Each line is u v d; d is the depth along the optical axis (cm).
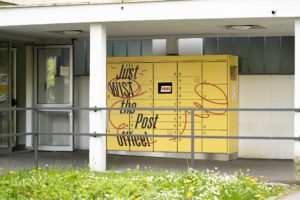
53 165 1440
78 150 1817
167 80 1609
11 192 1026
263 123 1625
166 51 1684
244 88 1639
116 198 968
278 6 1231
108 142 1659
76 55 1819
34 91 1814
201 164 1488
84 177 1184
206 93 1577
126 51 1762
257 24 1380
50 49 1795
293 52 1623
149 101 1623
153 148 1617
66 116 1797
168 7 1303
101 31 1371
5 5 1452
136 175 1225
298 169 1216
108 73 1662
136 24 1394
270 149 1619
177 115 1595
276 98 1622
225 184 1102
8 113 1747
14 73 1864
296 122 1217
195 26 1432
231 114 1573
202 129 1570
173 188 1060
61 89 1792
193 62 1587
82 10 1368
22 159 1603
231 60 1577
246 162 1543
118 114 1648
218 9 1270
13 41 1778
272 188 1136
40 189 1040
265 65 1641
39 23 1404
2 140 1734
